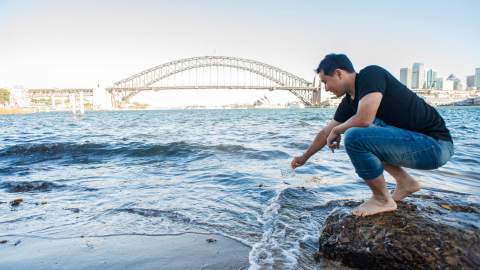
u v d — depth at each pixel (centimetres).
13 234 313
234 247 274
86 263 250
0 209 396
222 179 536
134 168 674
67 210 387
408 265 224
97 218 355
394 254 228
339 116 282
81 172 638
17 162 770
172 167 673
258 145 963
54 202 425
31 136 1508
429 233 232
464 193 405
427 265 219
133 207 389
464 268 213
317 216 332
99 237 301
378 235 240
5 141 1245
